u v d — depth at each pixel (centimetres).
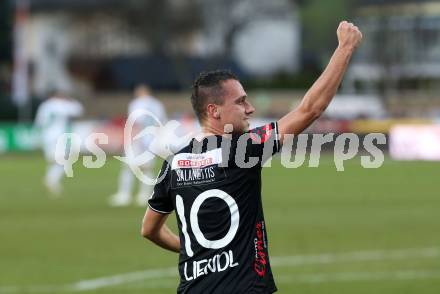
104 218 7200
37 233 6359
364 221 6938
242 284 2011
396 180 10688
